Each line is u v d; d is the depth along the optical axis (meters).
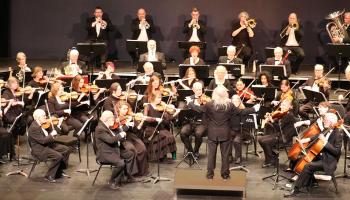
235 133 13.08
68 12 20.64
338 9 19.75
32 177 12.40
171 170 12.85
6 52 20.83
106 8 20.48
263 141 12.88
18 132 13.73
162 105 13.19
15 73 16.16
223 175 11.69
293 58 17.98
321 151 11.60
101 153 11.80
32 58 20.84
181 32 20.39
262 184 12.13
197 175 11.80
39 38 20.81
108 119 11.91
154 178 12.33
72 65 16.30
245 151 14.09
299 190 11.73
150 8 20.38
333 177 11.59
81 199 11.33
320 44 19.97
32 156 12.72
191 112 12.77
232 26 19.45
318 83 15.12
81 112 14.44
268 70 15.48
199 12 20.23
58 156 12.11
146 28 19.12
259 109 12.81
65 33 20.75
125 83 14.96
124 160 12.10
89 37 19.12
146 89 14.06
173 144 13.22
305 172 11.49
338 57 17.30
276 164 13.01
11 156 13.10
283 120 12.81
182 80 15.23
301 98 15.80
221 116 11.45
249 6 20.05
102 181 12.24
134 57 18.48
